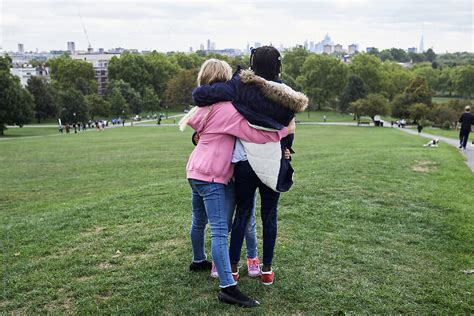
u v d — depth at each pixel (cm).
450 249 479
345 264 424
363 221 580
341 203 664
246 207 357
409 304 349
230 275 344
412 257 451
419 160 1216
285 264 420
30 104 6269
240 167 342
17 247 498
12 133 5956
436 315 336
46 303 355
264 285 374
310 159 1506
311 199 690
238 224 357
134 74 11088
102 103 8744
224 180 344
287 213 600
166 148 2588
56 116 8350
